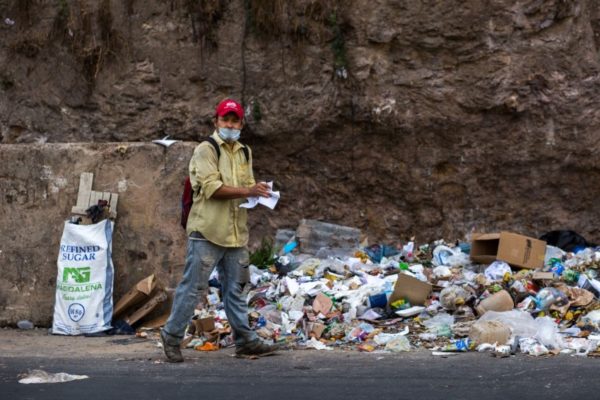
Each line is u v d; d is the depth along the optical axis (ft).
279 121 63.26
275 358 40.63
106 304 48.06
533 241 53.72
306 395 33.45
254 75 63.52
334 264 55.77
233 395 33.55
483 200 63.26
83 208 49.98
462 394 33.17
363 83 62.54
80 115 64.80
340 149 63.82
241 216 39.34
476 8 61.46
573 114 61.87
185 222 39.27
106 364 39.86
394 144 63.36
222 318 47.19
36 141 65.00
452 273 53.16
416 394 33.35
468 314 46.34
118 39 64.18
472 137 62.54
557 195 62.90
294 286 50.57
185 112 63.87
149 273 50.03
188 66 63.93
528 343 40.93
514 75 61.62
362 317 46.96
